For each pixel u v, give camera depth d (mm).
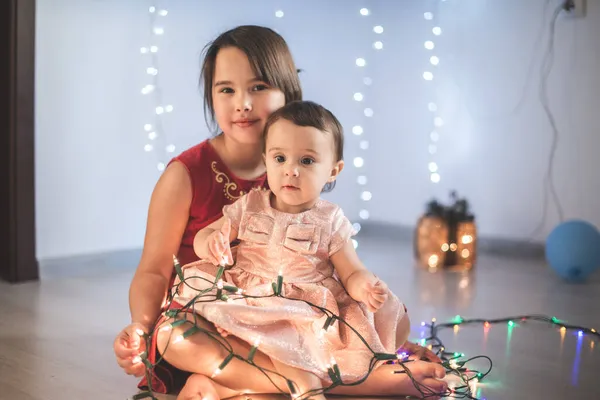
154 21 3240
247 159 1771
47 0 2904
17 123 2805
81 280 2898
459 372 1681
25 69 2812
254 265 1590
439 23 3959
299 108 1594
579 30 3471
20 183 2822
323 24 4023
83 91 3043
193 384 1392
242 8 3594
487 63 3795
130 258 3229
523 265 3432
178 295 1546
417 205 4121
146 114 3252
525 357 1905
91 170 3094
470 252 3338
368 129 4320
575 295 2777
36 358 1829
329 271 1611
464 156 3912
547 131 3609
